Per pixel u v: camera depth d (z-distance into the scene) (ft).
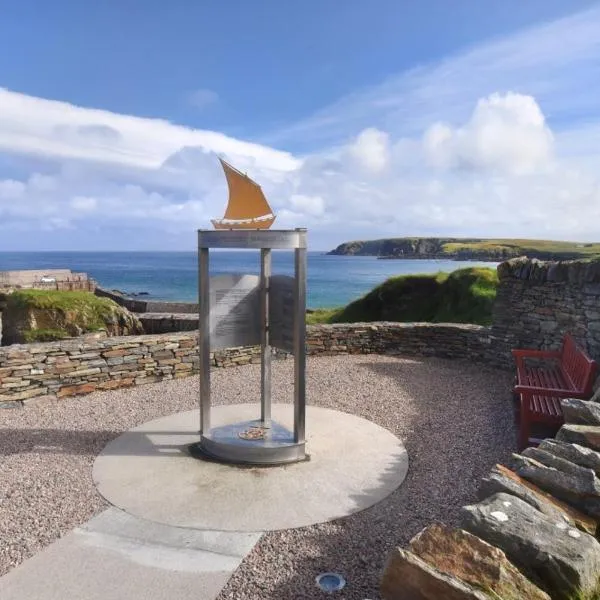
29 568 9.70
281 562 9.90
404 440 16.78
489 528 8.26
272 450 14.48
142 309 64.64
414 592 7.34
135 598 8.86
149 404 20.56
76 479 13.53
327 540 10.68
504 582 7.14
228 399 21.44
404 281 50.44
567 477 9.83
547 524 8.38
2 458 15.03
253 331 16.10
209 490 12.84
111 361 22.40
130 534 10.87
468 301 43.73
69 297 39.09
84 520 11.44
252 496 12.54
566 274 23.59
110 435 17.07
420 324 30.35
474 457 15.26
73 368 21.48
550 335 24.79
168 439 16.34
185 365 24.59
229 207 15.10
